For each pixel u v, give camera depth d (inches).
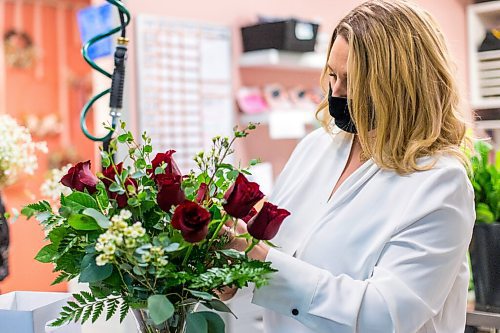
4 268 73.4
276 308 56.1
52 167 200.8
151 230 48.9
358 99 58.1
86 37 94.3
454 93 59.5
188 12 131.3
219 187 50.6
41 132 199.6
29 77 200.1
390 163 59.1
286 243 64.5
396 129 58.1
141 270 45.4
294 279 55.3
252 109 139.9
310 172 66.6
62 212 47.5
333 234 60.3
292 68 148.3
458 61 66.3
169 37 127.2
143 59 123.0
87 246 47.5
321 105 67.5
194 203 44.9
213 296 50.9
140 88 122.6
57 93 206.2
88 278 46.5
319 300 54.9
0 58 193.8
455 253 56.0
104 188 49.2
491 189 72.7
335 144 66.9
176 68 128.6
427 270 54.8
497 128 132.6
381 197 59.5
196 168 131.0
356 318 54.0
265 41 136.4
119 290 49.1
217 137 51.2
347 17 60.6
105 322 65.7
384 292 54.4
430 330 58.8
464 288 62.2
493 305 72.1
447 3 159.9
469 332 75.5
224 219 48.0
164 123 126.3
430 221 55.8
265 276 51.6
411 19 58.2
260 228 47.9
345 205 61.4
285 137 143.9
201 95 132.9
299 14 152.7
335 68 60.4
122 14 64.1
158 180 47.1
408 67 57.1
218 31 136.0
